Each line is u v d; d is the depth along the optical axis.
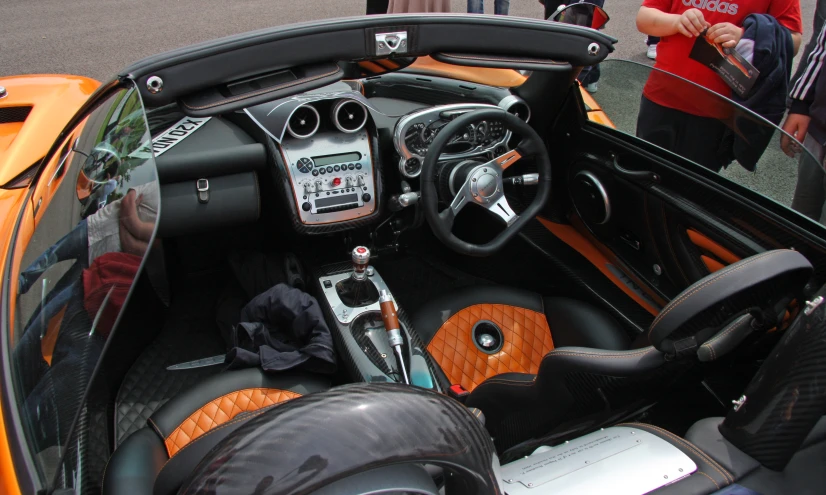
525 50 2.02
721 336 1.41
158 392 2.36
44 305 1.43
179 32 6.95
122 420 2.24
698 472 1.20
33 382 1.27
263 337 2.02
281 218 2.64
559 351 1.52
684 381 1.52
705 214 2.00
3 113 2.94
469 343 2.30
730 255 1.97
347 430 0.90
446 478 1.09
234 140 2.28
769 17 2.80
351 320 2.05
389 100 2.82
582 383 1.51
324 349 1.91
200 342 2.59
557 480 1.22
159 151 2.18
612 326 2.26
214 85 1.77
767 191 1.94
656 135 2.32
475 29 1.93
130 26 7.15
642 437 1.34
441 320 2.34
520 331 2.35
